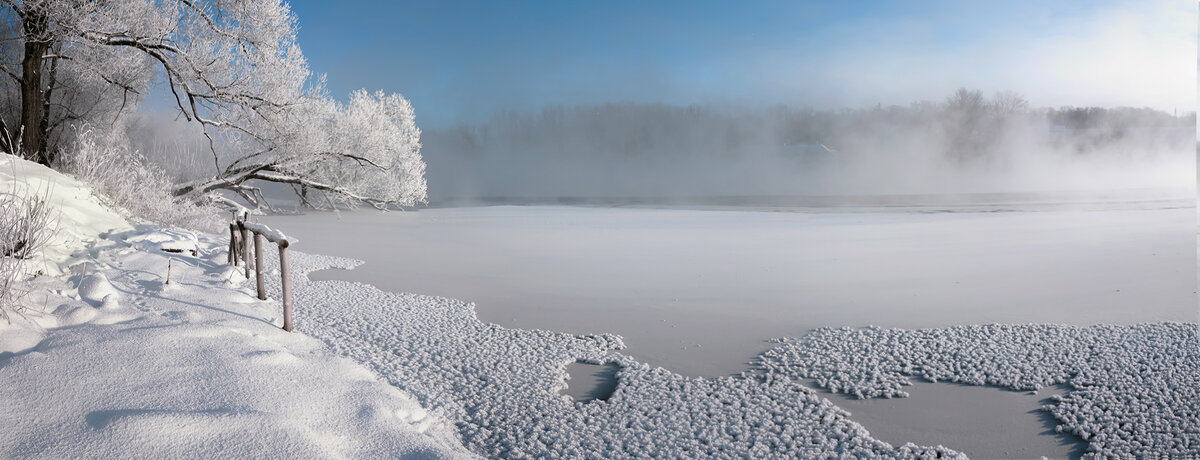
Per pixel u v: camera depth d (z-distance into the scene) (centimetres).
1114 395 577
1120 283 1070
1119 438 496
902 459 463
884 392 594
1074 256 1389
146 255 860
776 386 605
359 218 2514
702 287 1089
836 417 543
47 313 536
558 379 622
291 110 1986
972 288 1057
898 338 760
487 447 473
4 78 1639
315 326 720
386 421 455
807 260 1394
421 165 2861
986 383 622
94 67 1554
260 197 2644
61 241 777
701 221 2523
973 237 1814
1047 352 701
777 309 924
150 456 357
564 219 2617
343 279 1112
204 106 1814
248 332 586
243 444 383
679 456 460
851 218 2648
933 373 643
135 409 401
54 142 1683
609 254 1505
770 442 489
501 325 834
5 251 623
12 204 659
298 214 2653
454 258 1416
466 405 548
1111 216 2548
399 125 2870
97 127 1744
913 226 2211
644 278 1176
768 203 4444
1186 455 465
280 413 432
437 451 419
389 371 596
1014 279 1130
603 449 473
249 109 1919
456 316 858
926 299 979
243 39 1767
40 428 369
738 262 1372
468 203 4744
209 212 1659
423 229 2103
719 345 750
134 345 486
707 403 562
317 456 387
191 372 463
